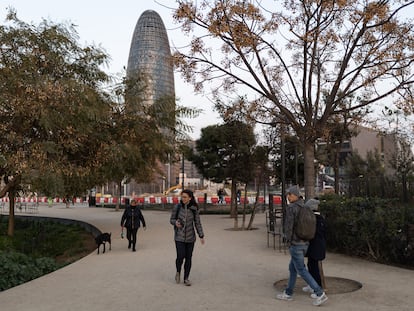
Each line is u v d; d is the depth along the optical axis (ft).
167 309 20.29
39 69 52.60
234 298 22.24
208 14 26.91
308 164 26.48
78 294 23.68
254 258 36.11
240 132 68.59
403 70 26.91
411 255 30.48
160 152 65.92
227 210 109.60
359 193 42.98
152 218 90.22
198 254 38.63
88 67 57.52
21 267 31.17
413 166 88.69
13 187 59.21
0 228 83.97
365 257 34.94
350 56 26.48
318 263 23.40
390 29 26.12
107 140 56.80
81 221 84.43
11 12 52.60
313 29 26.35
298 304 20.80
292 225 21.04
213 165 87.76
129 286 25.63
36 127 51.88
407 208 31.60
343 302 21.01
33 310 20.42
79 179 56.03
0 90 47.24
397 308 19.81
